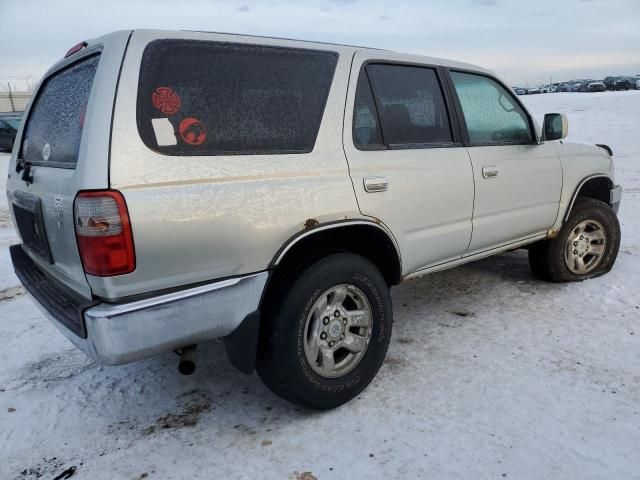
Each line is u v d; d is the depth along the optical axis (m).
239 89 2.57
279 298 2.64
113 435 2.80
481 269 5.18
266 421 2.85
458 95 3.59
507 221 3.85
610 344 3.49
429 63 3.46
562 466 2.39
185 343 2.42
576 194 4.38
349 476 2.40
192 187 2.34
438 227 3.37
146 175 2.24
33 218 2.80
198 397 3.13
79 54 2.70
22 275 3.19
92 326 2.22
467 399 2.94
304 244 2.82
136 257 2.22
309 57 2.87
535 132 4.05
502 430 2.66
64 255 2.46
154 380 3.35
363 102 3.04
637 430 2.61
